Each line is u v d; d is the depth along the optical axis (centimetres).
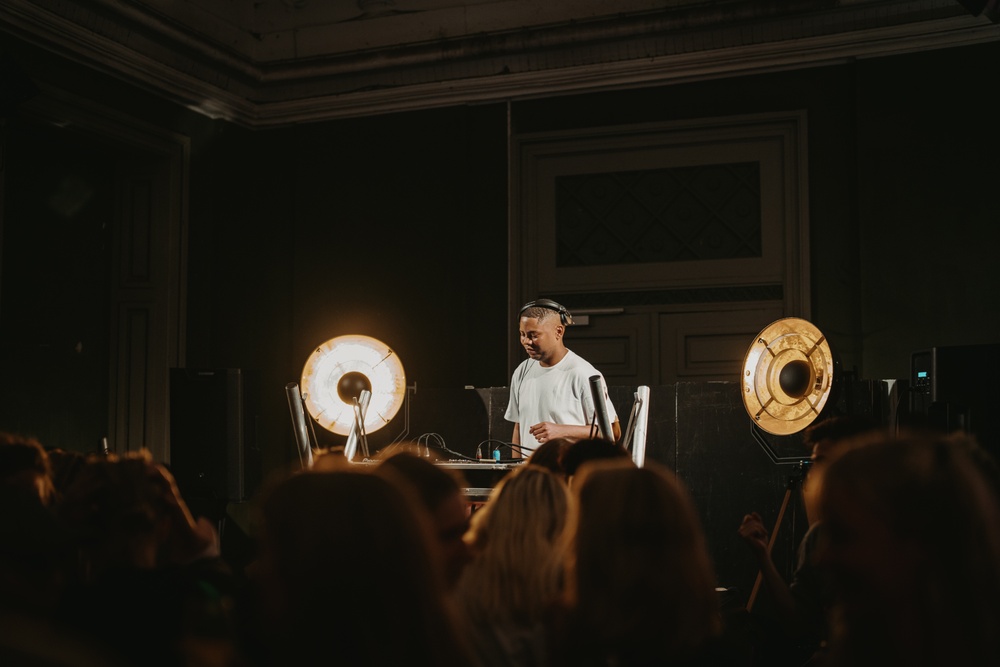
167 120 604
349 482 112
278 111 657
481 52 606
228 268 654
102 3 523
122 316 609
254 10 651
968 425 376
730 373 582
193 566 190
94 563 191
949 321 530
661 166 598
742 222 585
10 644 53
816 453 260
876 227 545
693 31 573
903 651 99
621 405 532
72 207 591
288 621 108
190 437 529
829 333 559
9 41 496
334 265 650
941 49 538
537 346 468
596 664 144
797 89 571
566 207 619
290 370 655
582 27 584
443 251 627
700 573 146
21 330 556
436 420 575
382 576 109
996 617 97
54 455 267
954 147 534
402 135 640
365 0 629
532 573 174
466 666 114
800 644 285
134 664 162
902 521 98
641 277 601
